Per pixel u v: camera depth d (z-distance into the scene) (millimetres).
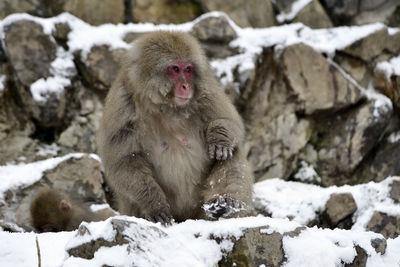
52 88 14164
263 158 15219
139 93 9047
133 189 8836
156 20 16562
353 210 11609
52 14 15742
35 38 14391
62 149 14445
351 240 7277
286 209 12297
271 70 15578
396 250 7637
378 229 10844
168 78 9000
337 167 15406
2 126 13938
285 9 17578
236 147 9188
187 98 8883
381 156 15570
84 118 14750
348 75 15984
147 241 6375
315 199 12125
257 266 6633
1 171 13250
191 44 9289
